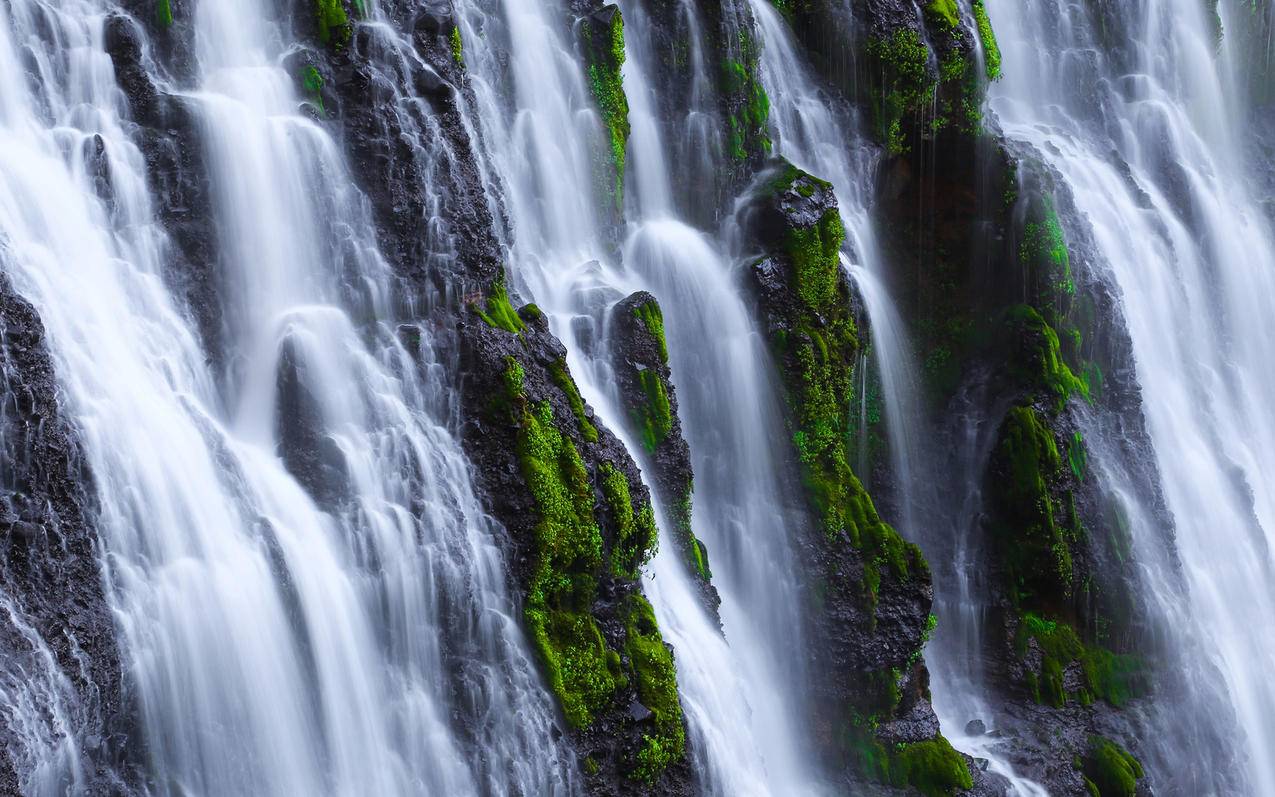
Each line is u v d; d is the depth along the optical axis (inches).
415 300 1113.4
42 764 794.8
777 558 1378.0
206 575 919.0
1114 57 2229.3
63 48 1068.5
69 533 869.8
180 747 885.2
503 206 1262.3
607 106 1421.0
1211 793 1598.2
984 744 1492.4
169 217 1052.5
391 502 1026.1
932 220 1734.7
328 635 959.0
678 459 1259.2
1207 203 2143.2
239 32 1159.0
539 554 1058.7
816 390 1417.3
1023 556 1601.9
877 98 1653.5
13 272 927.0
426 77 1179.3
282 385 1032.2
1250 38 2447.1
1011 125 2026.3
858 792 1334.9
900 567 1396.4
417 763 983.0
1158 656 1633.9
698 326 1407.5
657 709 1091.9
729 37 1519.4
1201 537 1813.5
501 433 1085.1
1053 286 1683.1
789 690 1363.2
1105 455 1683.1
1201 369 1968.5
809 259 1441.9
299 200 1099.9
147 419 944.9
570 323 1264.8
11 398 865.5
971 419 1657.2
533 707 1031.0
